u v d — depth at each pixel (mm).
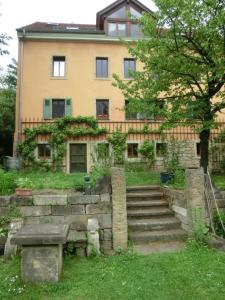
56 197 7711
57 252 5391
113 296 4805
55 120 19578
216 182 11898
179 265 6023
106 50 21188
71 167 19516
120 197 7562
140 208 9422
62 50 20719
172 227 8484
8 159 17938
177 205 8883
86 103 20484
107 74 21250
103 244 7582
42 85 20172
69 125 19750
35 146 19109
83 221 7672
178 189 9625
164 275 5555
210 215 7980
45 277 5309
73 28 23375
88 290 5027
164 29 11547
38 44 20484
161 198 10102
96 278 5500
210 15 10148
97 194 7816
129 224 8312
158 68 11023
